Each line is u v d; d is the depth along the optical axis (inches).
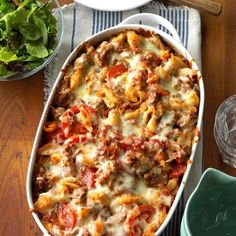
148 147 31.6
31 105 35.6
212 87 35.8
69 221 30.4
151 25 37.0
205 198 30.1
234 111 34.9
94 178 31.1
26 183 31.9
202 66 36.3
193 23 36.9
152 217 30.4
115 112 32.5
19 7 36.0
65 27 37.5
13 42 35.4
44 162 32.1
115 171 30.9
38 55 35.2
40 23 35.5
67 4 38.2
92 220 30.3
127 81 33.2
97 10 37.8
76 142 31.9
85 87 33.7
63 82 33.8
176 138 32.1
